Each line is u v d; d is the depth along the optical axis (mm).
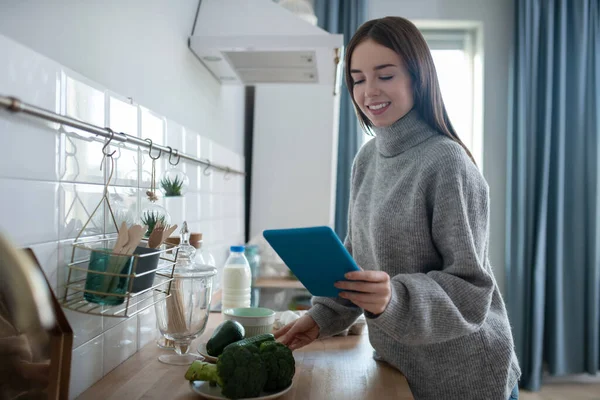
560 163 3189
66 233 938
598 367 3260
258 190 2850
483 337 1080
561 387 3248
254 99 2930
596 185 3191
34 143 836
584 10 3176
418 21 3355
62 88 924
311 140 2850
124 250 897
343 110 3193
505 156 3359
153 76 1473
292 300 2023
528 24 3180
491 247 3383
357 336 1463
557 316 3195
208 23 1852
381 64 1102
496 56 3344
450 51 3561
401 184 1125
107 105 1114
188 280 1137
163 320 1145
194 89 1913
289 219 2836
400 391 1003
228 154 2445
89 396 934
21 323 734
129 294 875
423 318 927
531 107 3199
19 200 800
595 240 3189
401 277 982
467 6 3340
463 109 3562
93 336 1003
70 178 950
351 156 3166
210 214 2070
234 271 1638
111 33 1185
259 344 995
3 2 788
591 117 3225
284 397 954
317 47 1755
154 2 1468
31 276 722
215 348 1096
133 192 1250
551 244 3262
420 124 1162
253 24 1811
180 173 1340
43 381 768
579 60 3195
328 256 866
